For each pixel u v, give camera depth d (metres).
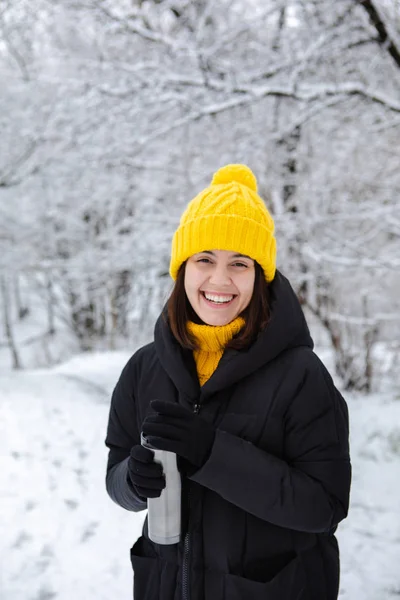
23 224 10.08
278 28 6.74
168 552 1.42
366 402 6.77
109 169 8.09
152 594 1.43
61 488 4.45
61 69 7.76
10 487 4.38
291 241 7.69
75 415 6.22
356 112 6.96
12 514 3.98
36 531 3.78
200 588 1.33
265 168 7.67
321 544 1.41
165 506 1.27
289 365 1.38
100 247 11.02
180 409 1.24
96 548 3.60
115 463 1.64
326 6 5.84
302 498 1.24
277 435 1.34
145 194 9.20
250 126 6.96
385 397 7.03
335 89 5.64
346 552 3.56
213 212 1.42
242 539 1.32
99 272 9.80
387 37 5.46
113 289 14.46
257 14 6.13
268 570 1.33
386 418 5.75
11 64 8.50
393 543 3.64
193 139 7.35
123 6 6.45
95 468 4.92
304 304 9.01
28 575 3.28
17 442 5.21
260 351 1.36
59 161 8.20
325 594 1.37
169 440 1.21
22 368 17.19
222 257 1.42
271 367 1.39
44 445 5.25
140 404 1.58
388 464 4.92
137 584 1.47
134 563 1.49
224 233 1.40
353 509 4.21
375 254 7.77
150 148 7.55
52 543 3.64
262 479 1.23
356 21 5.88
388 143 7.68
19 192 9.51
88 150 7.15
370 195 8.54
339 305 9.84
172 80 6.12
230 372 1.36
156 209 9.14
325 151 7.96
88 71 6.85
